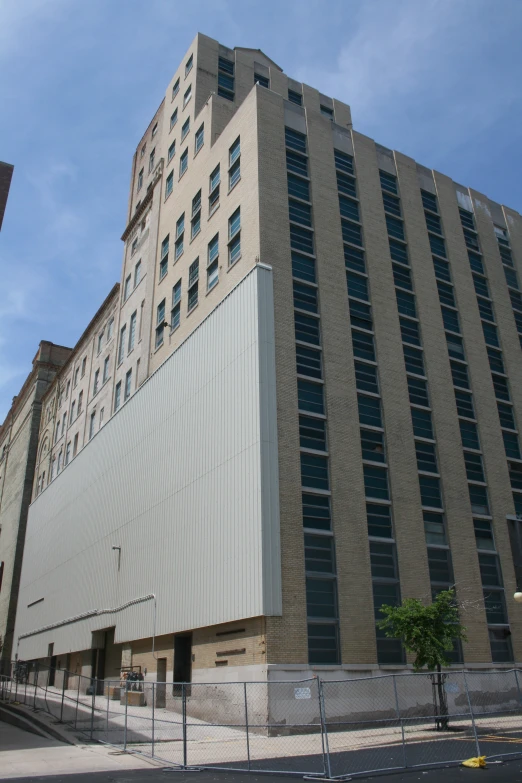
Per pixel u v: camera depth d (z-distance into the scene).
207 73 45.06
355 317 32.72
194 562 27.94
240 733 21.64
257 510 24.33
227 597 24.88
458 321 37.78
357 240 35.41
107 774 14.02
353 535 26.86
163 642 29.88
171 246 42.47
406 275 36.69
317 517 26.41
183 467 30.95
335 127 37.97
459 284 38.94
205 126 41.06
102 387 52.25
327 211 34.31
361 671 24.31
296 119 36.03
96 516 42.12
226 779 13.25
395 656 25.84
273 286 29.41
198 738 20.75
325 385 29.36
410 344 34.28
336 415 28.94
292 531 24.75
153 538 32.66
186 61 47.59
